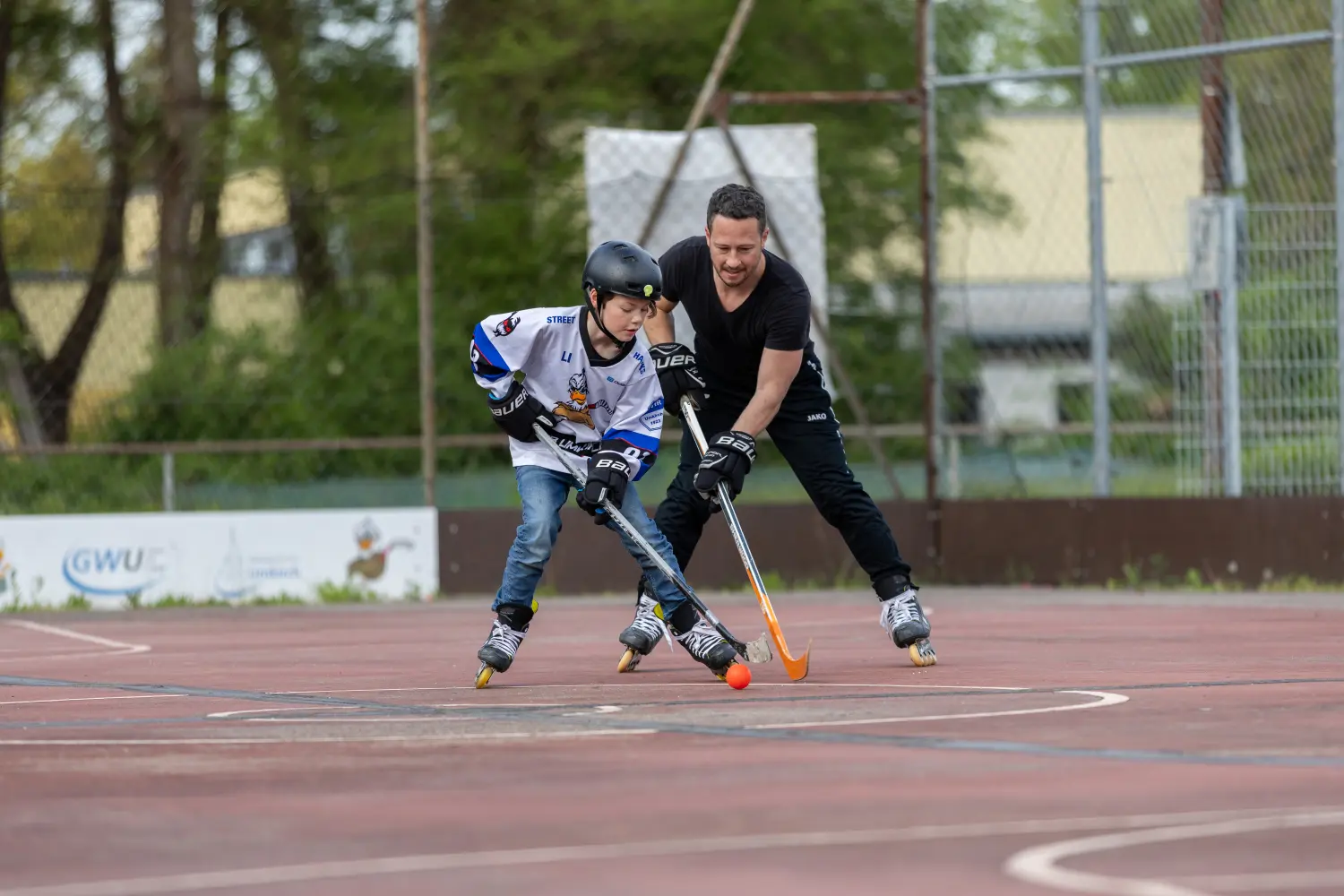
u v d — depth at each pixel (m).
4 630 21.80
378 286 44.38
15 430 32.84
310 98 47.66
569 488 13.30
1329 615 20.38
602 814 7.01
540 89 46.19
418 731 9.88
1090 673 13.28
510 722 10.28
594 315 12.59
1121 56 25.45
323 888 5.67
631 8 46.00
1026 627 18.89
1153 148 25.66
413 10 47.19
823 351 27.03
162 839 6.61
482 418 43.41
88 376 33.81
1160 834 6.44
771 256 13.79
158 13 47.31
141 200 43.31
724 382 14.20
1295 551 24.39
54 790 7.84
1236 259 24.75
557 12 46.38
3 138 47.53
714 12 46.81
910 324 47.28
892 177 47.06
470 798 7.45
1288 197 24.47
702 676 13.62
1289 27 24.50
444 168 46.31
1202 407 25.16
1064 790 7.49
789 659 12.80
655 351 13.85
